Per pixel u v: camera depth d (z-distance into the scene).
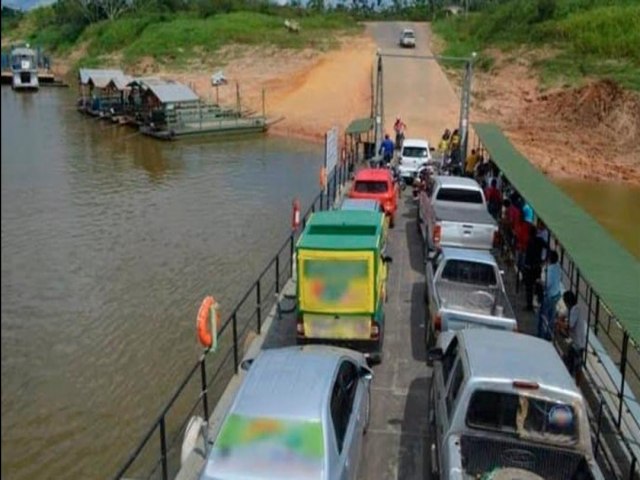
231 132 48.84
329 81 57.75
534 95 48.28
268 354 8.62
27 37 106.38
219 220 26.86
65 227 24.88
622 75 45.03
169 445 11.62
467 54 59.88
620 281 9.08
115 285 19.17
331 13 91.94
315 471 6.76
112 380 13.98
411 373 11.99
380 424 10.33
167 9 91.94
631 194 34.50
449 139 33.94
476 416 7.56
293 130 49.84
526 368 7.75
